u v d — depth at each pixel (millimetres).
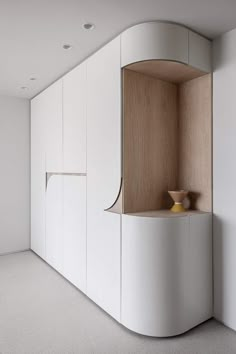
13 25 2180
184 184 2617
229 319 2275
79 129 2920
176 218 2145
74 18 2080
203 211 2434
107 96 2445
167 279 2107
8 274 3430
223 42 2307
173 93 2637
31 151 4359
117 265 2322
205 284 2355
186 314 2203
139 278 2131
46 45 2525
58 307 2605
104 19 2092
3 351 1962
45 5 1917
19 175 4340
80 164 2902
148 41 2096
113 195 2379
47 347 2010
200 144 2467
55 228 3514
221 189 2322
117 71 2314
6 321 2355
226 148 2277
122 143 2287
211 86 2389
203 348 2004
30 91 3971
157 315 2102
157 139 2516
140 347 2012
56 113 3469
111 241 2398
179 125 2660
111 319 2398
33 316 2441
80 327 2270
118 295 2311
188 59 2195
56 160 3467
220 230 2338
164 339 2111
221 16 2043
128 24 2162
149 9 1956
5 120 4195
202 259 2328
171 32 2109
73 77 3049
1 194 4199
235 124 2207
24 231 4414
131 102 2332
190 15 2033
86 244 2793
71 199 3104
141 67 2256
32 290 2975
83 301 2727
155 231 2098
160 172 2537
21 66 3025
